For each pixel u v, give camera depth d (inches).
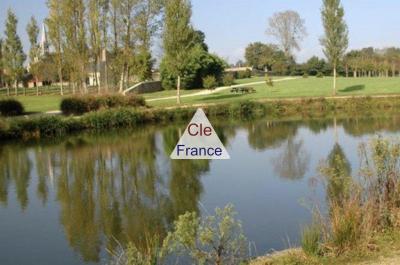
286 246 317.7
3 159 759.7
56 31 1849.2
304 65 3430.1
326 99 1457.9
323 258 241.1
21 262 325.7
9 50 2110.0
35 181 589.6
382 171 299.7
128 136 1015.6
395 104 1432.1
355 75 2974.9
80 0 1710.1
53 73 2395.4
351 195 289.0
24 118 1035.3
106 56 1825.8
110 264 302.2
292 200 448.8
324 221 280.4
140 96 1398.9
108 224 403.2
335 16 1571.1
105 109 1219.9
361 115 1273.4
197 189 518.9
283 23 3489.2
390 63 2972.4
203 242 227.1
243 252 266.7
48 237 376.2
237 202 456.1
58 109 1360.7
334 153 708.7
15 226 407.2
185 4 1448.1
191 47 1489.9
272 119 1280.8
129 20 1669.5
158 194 503.5
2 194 524.7
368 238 249.6
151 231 378.0
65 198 500.1
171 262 261.9
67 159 746.8
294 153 736.3
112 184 561.6
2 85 2977.4
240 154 745.0
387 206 283.0
